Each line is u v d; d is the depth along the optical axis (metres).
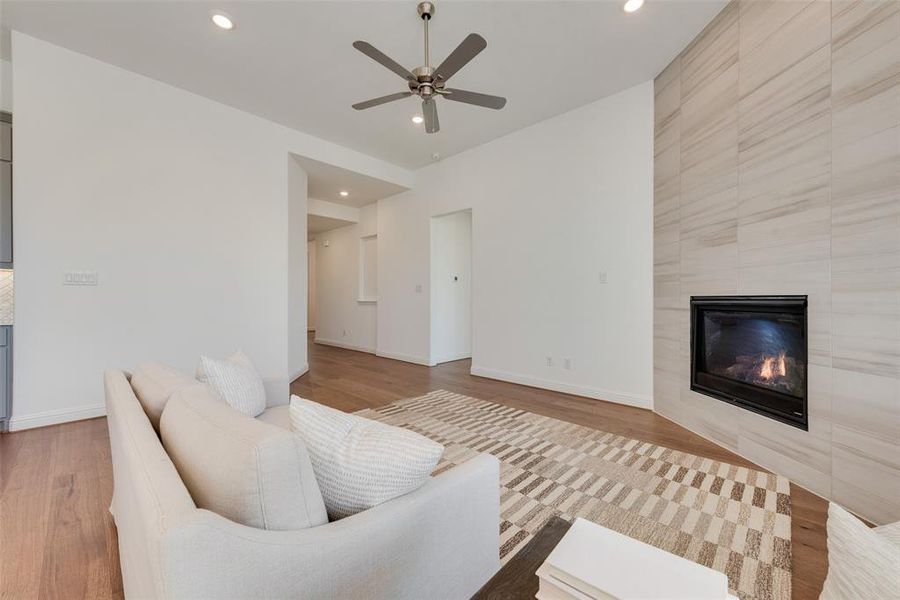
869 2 1.65
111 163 3.10
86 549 1.50
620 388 3.55
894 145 1.57
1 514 1.74
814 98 1.90
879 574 0.50
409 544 0.85
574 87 3.43
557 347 4.02
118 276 3.13
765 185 2.18
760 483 2.02
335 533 0.72
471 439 2.66
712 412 2.62
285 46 2.86
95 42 2.82
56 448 2.44
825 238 1.85
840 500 1.78
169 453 0.93
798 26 1.98
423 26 2.63
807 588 1.31
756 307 2.24
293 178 4.46
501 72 3.19
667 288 3.11
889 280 1.59
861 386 1.69
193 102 3.52
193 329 3.53
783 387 2.09
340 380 4.50
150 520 0.57
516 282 4.39
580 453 2.42
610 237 3.61
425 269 5.56
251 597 0.59
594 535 0.74
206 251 3.61
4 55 2.86
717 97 2.55
